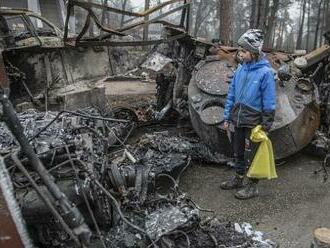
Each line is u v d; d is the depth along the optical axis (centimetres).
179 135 688
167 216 384
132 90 1295
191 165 604
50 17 1748
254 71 487
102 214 382
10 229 250
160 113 762
